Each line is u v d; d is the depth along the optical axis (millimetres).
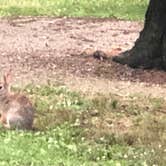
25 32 24984
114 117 12727
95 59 18531
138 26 27516
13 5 30922
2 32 24812
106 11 30625
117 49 20047
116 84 15711
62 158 9844
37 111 12539
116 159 10156
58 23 27609
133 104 13594
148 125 12148
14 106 11250
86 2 31922
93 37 24422
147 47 17562
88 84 15555
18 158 9586
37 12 30141
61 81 15719
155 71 17234
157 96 14656
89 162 9828
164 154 10312
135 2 31953
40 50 20625
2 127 11219
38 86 14844
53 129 11531
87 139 11148
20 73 16625
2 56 19078
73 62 18125
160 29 17516
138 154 10336
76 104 13430
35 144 10344
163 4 17453
